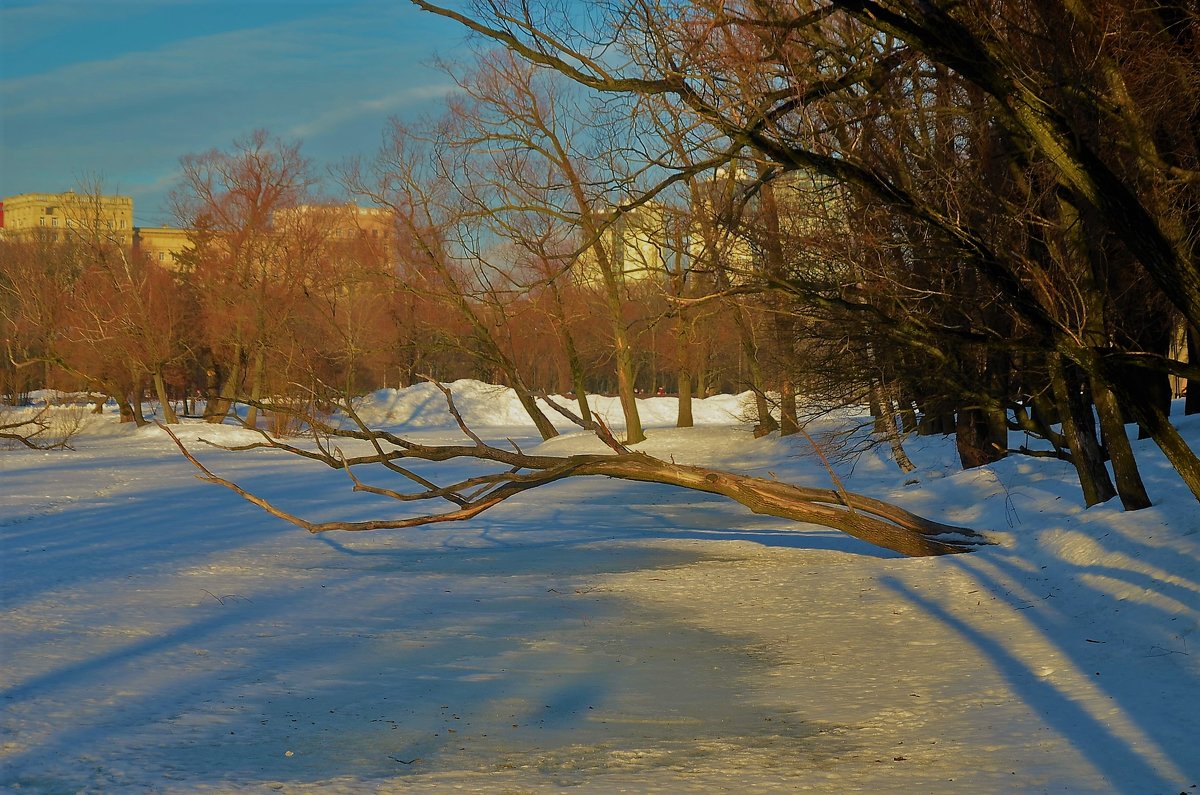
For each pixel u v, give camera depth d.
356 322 52.56
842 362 20.36
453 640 11.91
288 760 7.66
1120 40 12.12
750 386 27.66
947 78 12.57
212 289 64.88
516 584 15.84
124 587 15.70
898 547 16.16
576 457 15.84
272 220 62.53
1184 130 13.93
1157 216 12.11
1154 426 10.47
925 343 15.24
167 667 10.63
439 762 7.59
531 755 7.76
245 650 11.41
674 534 22.28
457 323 50.50
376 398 77.31
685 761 7.56
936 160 14.27
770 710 8.96
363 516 25.78
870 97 12.62
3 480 36.31
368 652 11.32
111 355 64.44
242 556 19.23
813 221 15.51
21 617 13.23
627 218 14.66
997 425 24.75
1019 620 11.68
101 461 46.16
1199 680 8.71
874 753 7.64
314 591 15.33
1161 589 10.87
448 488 15.84
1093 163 9.16
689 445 42.16
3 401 82.25
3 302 73.12
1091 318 14.20
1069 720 8.13
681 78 11.24
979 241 11.02
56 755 7.78
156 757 7.73
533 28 11.80
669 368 76.19
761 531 22.61
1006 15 12.55
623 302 47.25
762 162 11.91
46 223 122.50
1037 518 17.59
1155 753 7.22
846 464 32.00
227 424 64.00
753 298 17.53
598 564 17.95
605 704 9.22
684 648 11.42
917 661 10.44
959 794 6.62
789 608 13.47
